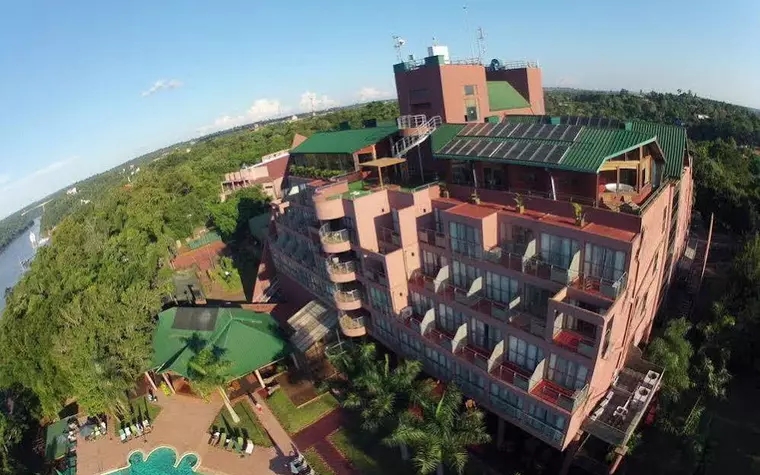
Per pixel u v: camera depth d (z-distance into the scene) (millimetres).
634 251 24469
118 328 47562
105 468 41844
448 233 33438
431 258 37062
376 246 40219
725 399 34531
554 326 27062
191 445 42156
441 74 43094
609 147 28156
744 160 90438
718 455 31422
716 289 49406
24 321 54844
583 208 27094
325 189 42000
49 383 48875
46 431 50625
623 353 31969
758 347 36438
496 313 30625
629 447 29828
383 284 37969
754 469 29781
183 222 98812
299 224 51344
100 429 46938
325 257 45219
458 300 33250
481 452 34469
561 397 26641
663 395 32062
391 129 48125
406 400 32469
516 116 43094
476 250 31703
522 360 30641
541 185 31984
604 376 29281
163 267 78500
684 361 33562
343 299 43031
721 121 174500
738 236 62000
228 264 79125
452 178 39469
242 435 41750
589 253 26156
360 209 38125
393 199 39000
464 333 33500
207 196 109938
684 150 33938
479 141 35688
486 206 33219
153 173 127938
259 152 156875
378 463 35719
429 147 41312
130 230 88188
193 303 68250
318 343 46531
